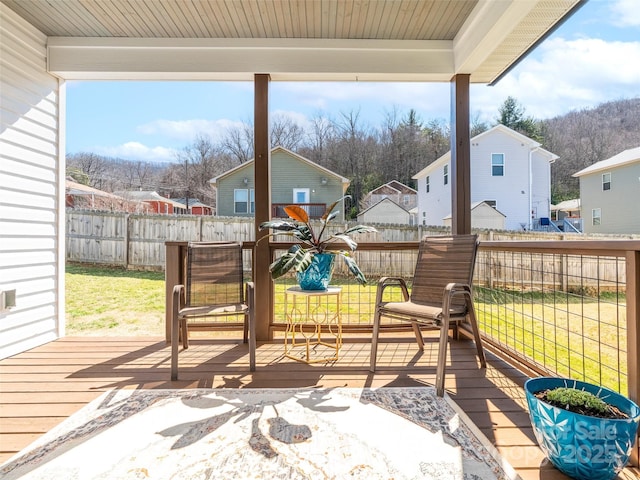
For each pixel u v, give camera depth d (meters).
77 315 4.62
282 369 2.56
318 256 2.79
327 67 3.31
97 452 1.58
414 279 2.85
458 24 3.09
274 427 1.78
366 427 1.77
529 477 1.41
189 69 3.30
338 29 3.15
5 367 2.62
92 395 2.15
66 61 3.27
